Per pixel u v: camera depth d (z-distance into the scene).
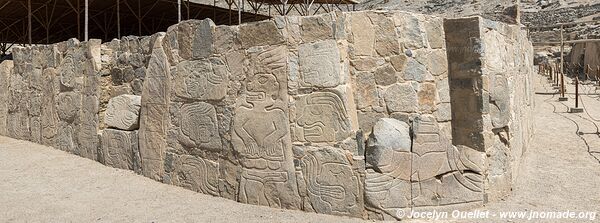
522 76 7.09
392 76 4.68
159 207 5.05
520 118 6.50
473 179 4.72
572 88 16.44
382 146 4.43
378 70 4.71
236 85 5.21
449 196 4.62
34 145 8.95
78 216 4.79
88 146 7.64
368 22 4.74
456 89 4.80
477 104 4.69
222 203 5.13
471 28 4.69
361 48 4.75
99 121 7.42
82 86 7.80
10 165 7.25
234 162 5.23
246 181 5.11
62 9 14.97
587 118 10.34
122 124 6.86
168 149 6.05
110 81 7.55
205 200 5.27
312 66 4.68
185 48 5.79
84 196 5.53
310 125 4.70
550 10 33.00
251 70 5.07
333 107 4.57
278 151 4.88
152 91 6.29
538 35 23.23
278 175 4.89
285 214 4.67
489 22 5.04
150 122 6.31
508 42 5.86
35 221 4.64
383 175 4.44
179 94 5.87
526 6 35.22
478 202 4.74
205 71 5.53
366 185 4.45
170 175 6.02
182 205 5.10
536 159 7.04
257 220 4.53
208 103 5.51
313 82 4.67
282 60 4.84
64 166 7.14
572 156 7.17
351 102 4.62
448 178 4.64
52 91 8.62
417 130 4.53
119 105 6.94
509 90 5.48
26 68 9.48
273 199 4.93
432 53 4.79
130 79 7.05
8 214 4.85
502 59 5.30
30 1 12.28
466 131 4.79
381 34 4.71
